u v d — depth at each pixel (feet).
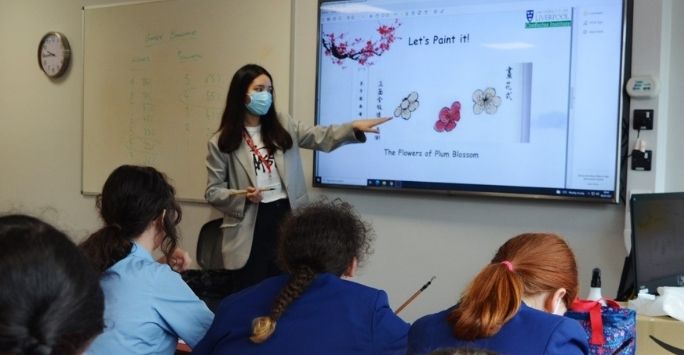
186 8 13.35
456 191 10.28
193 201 13.41
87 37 14.93
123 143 14.48
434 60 10.38
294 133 10.25
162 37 13.76
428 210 10.80
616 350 5.46
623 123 9.12
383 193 11.21
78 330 2.19
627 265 7.68
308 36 11.71
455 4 10.16
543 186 9.59
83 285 2.23
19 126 16.25
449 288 10.64
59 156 15.60
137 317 5.15
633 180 9.09
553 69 9.43
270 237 9.91
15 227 2.27
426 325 4.52
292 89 11.89
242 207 9.74
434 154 10.46
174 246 5.90
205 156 13.25
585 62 9.19
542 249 4.78
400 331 4.69
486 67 9.95
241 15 12.55
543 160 9.57
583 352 4.31
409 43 10.59
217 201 9.84
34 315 2.06
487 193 10.02
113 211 5.51
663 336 6.15
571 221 9.62
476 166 10.10
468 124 10.14
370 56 10.94
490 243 10.26
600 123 9.13
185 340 5.41
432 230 10.77
